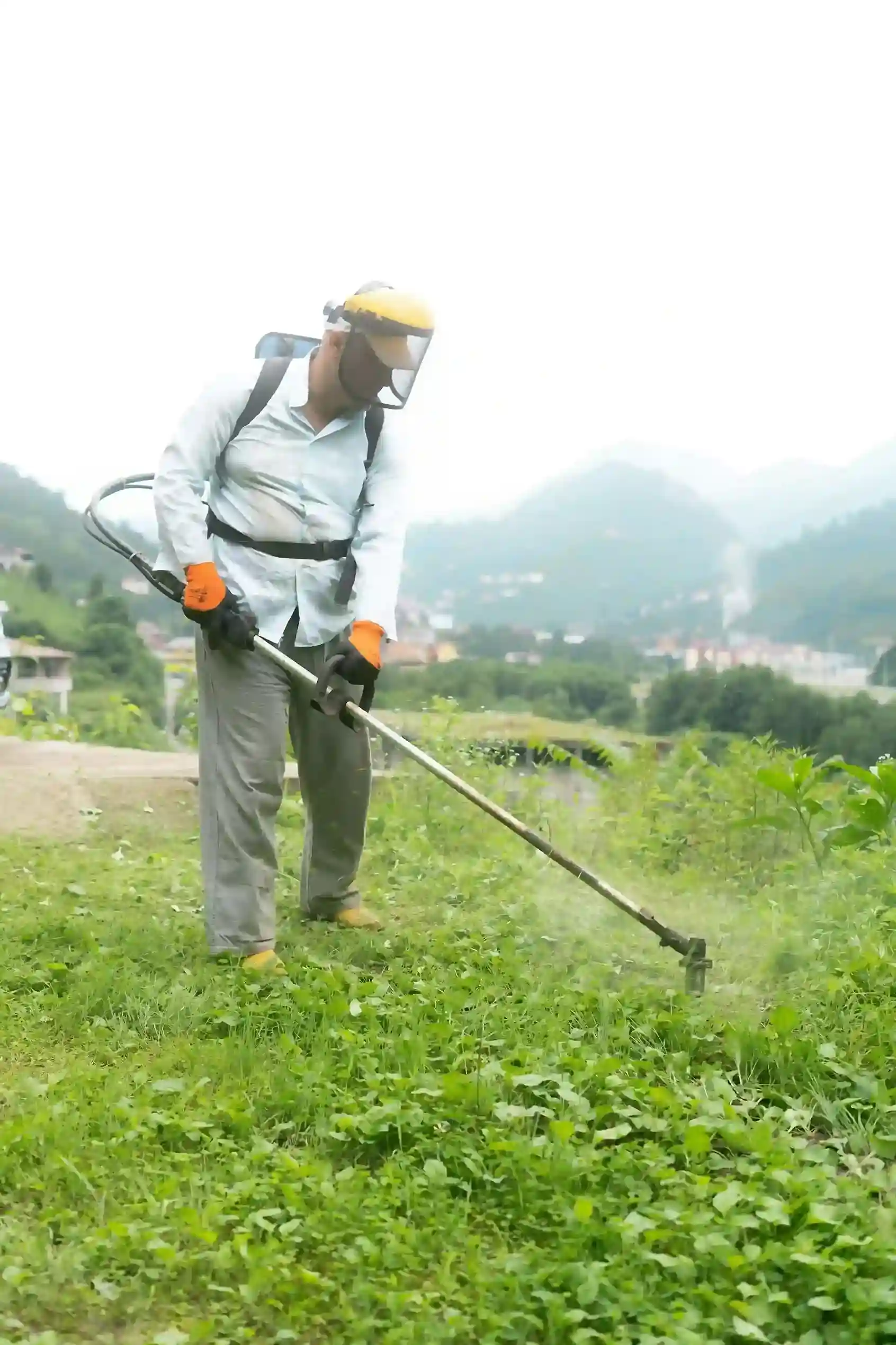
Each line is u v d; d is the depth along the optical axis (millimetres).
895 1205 3160
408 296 5020
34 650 12438
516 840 7543
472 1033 4180
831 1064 3873
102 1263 2871
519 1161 3236
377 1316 2764
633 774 8422
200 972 4859
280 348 5273
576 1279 2795
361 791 5551
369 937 5391
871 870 6047
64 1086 3727
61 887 6246
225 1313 2791
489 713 9758
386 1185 3199
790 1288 2832
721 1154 3488
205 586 4977
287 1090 3645
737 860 7152
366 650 5051
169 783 8344
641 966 5051
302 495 5168
